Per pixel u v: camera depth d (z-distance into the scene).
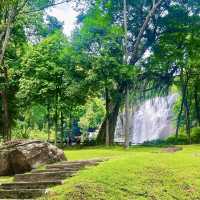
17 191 11.45
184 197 10.58
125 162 12.35
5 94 36.75
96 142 38.75
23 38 35.53
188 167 12.77
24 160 16.58
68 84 36.19
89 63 35.38
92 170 11.77
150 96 40.56
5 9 18.78
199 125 42.22
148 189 10.53
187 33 37.00
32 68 36.50
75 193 10.07
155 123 56.09
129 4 39.03
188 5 39.16
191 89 42.03
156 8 37.84
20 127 44.75
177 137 39.41
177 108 47.88
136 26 39.66
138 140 57.25
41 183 12.02
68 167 14.96
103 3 39.22
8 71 37.31
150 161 12.64
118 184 10.58
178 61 36.81
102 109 53.38
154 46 38.47
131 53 38.91
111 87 35.56
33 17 36.00
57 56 36.50
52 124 46.66
